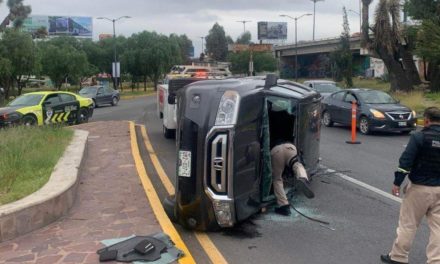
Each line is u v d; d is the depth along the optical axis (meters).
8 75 33.16
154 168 10.84
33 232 5.98
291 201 8.00
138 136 16.27
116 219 6.46
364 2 37.19
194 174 6.26
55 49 44.53
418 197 5.14
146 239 5.50
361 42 38.03
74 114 21.09
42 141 10.88
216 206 6.22
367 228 6.74
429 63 34.38
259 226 6.79
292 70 112.31
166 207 6.96
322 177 9.88
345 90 18.78
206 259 5.65
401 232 5.36
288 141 7.38
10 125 15.57
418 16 35.78
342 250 5.94
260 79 7.59
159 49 60.25
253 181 6.62
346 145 14.43
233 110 6.17
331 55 72.25
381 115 16.58
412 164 5.12
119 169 9.66
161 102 17.08
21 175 7.76
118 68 53.66
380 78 67.81
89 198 7.51
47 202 6.25
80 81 53.47
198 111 6.25
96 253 5.30
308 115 7.80
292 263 5.55
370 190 8.84
